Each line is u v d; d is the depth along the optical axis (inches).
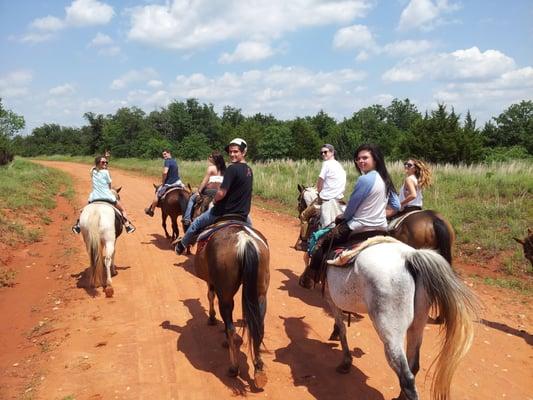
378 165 206.5
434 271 158.6
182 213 466.9
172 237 498.3
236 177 232.1
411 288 163.2
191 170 1309.1
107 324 285.6
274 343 258.4
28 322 291.4
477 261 414.0
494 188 615.2
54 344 257.3
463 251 435.8
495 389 211.6
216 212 239.1
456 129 1478.8
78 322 288.0
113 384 215.9
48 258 436.5
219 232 217.3
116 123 2844.5
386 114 4997.5
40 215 614.5
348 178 868.0
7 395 207.6
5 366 235.5
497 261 406.6
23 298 333.4
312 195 345.7
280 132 2273.6
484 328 276.8
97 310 308.5
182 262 426.6
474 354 244.7
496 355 244.1
